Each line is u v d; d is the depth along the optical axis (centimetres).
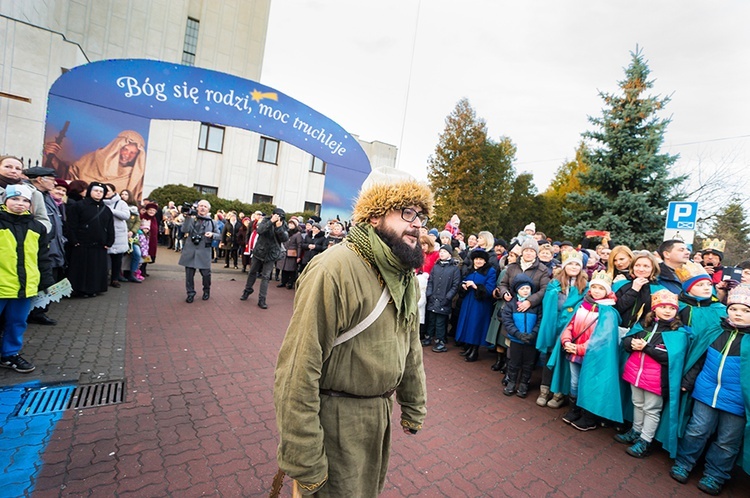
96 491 221
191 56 2116
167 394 344
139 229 798
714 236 1822
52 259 513
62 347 419
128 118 782
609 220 1444
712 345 296
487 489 262
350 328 138
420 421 175
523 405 409
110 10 1867
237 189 2105
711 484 283
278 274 1064
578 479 285
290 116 935
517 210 2997
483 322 532
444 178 2691
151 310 600
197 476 241
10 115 1272
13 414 289
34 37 1299
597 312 365
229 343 488
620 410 339
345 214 1038
